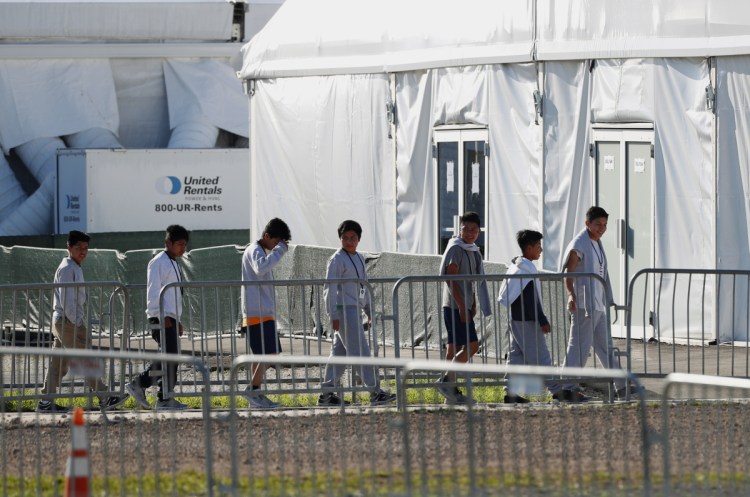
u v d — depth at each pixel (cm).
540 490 3206
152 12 13575
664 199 6134
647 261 6222
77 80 13575
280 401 4800
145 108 13725
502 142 6606
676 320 6094
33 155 13400
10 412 4669
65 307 4869
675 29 6050
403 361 3206
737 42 5875
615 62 6238
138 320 7212
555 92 6412
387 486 3288
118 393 4675
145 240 12206
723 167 5962
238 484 3369
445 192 6912
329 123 7525
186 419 4300
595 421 4066
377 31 7219
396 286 4594
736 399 4428
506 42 6550
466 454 3641
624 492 3184
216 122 13675
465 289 4731
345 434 3991
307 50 7638
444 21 6850
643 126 6169
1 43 13362
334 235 7562
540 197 6462
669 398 4512
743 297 5972
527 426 3719
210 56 13675
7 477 3588
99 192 12269
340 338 4709
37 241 12625
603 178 6325
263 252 4781
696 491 3188
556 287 4725
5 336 5794
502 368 3131
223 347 6081
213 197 12481
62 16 13462
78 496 2952
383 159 7212
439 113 6888
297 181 7794
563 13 6372
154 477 3500
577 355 4638
